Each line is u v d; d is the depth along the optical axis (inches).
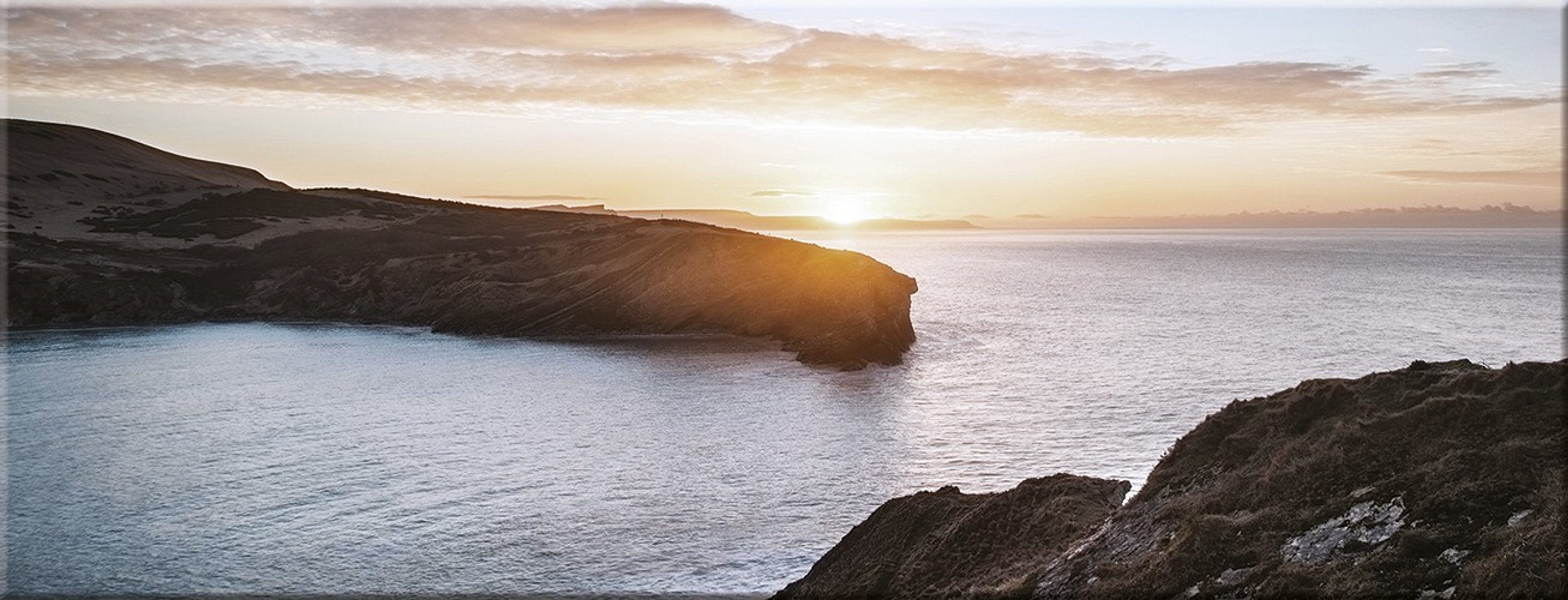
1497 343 3646.7
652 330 3959.2
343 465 1854.1
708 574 1286.9
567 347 3671.3
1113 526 894.4
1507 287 6318.9
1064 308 5123.0
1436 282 6845.5
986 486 1700.3
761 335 3838.6
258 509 1577.3
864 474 1779.0
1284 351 3437.5
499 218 6200.8
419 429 2183.8
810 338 3563.0
